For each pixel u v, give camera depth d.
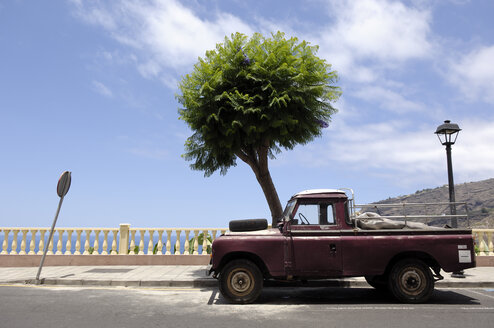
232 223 7.48
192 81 9.98
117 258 12.02
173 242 12.62
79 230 12.28
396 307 6.49
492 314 5.91
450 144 11.23
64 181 9.75
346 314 5.94
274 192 11.10
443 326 5.13
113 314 5.89
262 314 5.94
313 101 10.26
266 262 6.93
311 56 10.20
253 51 10.02
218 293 8.04
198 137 10.55
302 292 8.25
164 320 5.51
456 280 8.95
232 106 9.27
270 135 9.75
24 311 6.05
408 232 7.05
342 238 6.99
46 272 10.45
